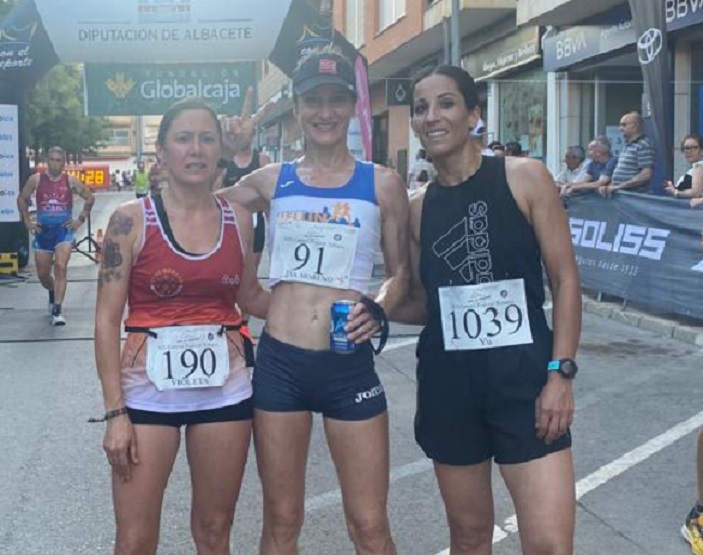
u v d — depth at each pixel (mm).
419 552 4539
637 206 10391
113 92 12055
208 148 3391
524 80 19297
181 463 5879
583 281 11562
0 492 5391
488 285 3328
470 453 3410
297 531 3631
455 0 13391
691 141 10633
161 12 11055
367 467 3508
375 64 25625
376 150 31234
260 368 3543
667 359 8633
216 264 3418
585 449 6059
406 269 3607
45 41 12359
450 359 3369
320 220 3520
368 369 3521
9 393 7699
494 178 3326
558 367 3229
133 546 3410
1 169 14961
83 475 5668
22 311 12133
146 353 3391
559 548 3141
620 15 14742
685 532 4555
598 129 17125
